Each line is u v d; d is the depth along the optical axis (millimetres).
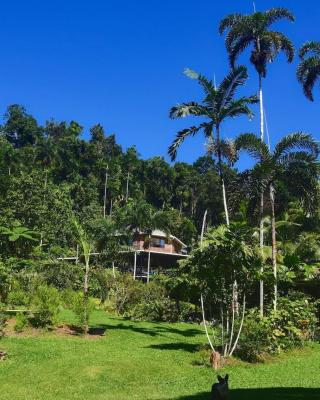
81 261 41375
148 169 103875
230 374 14305
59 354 15578
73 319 23594
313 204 22406
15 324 19484
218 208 81250
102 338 19672
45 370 13586
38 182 49656
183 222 65438
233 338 17594
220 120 21328
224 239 15867
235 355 16969
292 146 22516
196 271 16375
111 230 40938
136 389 12219
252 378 13773
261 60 25734
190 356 16906
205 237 16766
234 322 17719
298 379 13688
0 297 23047
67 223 48750
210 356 15641
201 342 20344
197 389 12250
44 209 47531
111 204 93500
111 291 32125
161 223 47688
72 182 87875
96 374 13438
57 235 48062
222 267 15906
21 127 114938
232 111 21078
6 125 116438
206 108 21297
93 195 80938
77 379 12859
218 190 83625
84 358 15234
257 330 17797
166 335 22156
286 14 25547
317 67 28219
